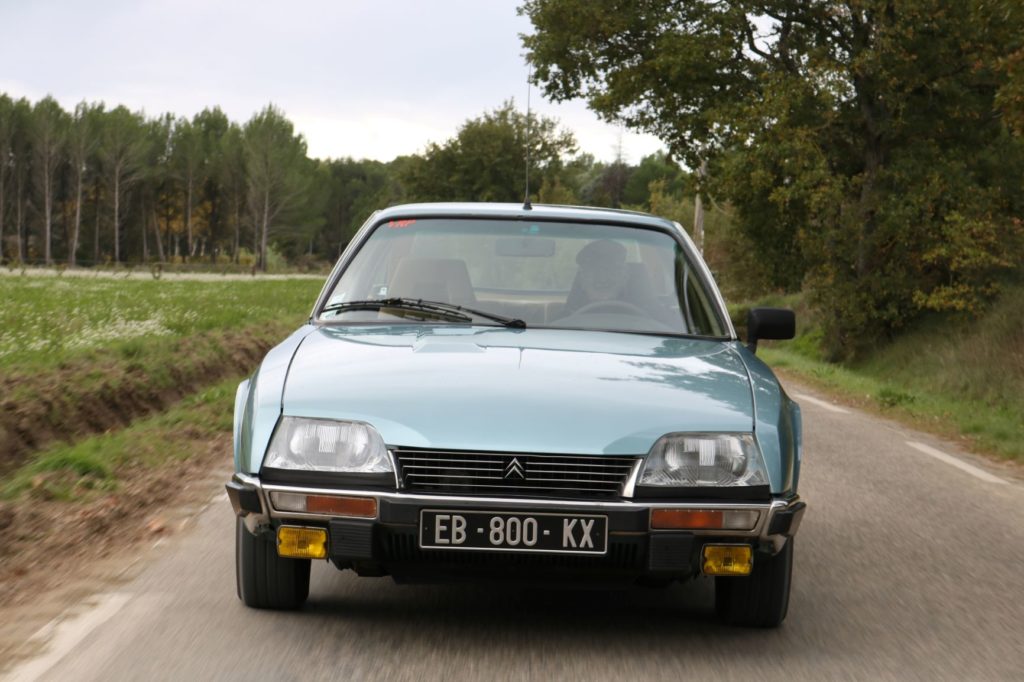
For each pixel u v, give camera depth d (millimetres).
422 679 3613
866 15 26203
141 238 138875
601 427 3740
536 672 3717
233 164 138625
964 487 8281
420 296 4871
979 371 18453
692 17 28266
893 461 9523
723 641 4164
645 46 29188
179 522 6234
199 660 3768
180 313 21125
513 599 4672
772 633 4293
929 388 19422
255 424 3883
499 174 91000
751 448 3809
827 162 26531
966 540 6312
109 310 20609
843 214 26906
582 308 4820
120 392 11070
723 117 26484
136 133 124750
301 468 3764
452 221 5223
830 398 16344
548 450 3674
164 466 8078
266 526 3850
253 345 17734
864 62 25500
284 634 4078
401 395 3852
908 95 27047
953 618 4613
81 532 5871
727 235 50250
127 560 5301
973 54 25281
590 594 4785
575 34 29172
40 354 12266
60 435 9352
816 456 9672
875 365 26516
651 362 4250
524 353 4266
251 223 140875
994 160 27984
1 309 18938
